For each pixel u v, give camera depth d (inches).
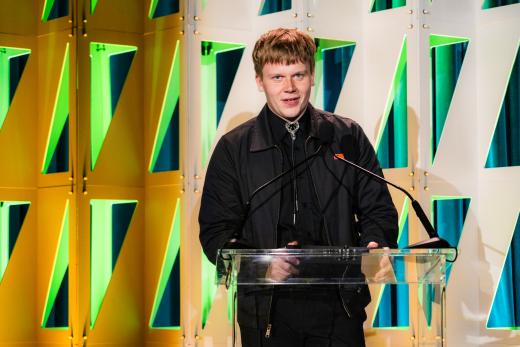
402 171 289.7
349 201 191.6
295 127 195.5
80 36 303.3
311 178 191.5
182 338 291.7
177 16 302.2
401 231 292.8
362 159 196.9
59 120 311.7
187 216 293.3
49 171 313.7
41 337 309.1
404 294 294.8
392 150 298.4
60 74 310.8
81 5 304.2
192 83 296.2
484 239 293.7
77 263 296.4
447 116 296.0
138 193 309.7
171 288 305.9
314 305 167.6
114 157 305.9
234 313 153.3
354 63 301.0
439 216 299.0
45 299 310.8
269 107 198.8
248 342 162.4
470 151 297.6
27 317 311.1
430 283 151.4
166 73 305.6
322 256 151.2
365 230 189.6
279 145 195.2
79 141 299.9
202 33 297.1
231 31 299.3
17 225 316.2
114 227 309.7
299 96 193.0
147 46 311.9
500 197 291.3
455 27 296.4
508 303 293.4
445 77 301.7
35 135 316.5
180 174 297.0
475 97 299.6
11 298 309.9
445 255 149.6
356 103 301.0
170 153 308.5
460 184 294.5
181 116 297.1
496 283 290.5
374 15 300.2
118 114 307.7
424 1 289.6
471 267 294.4
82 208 298.4
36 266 313.7
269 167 192.9
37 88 317.7
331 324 168.2
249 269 153.0
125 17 310.2
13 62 320.8
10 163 311.7
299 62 192.1
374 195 192.9
